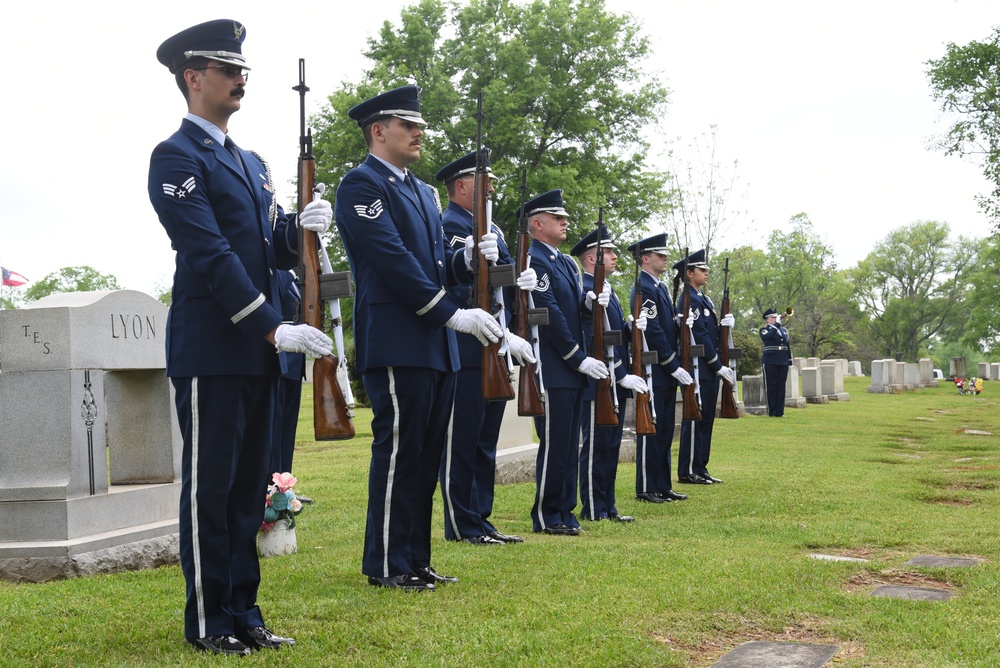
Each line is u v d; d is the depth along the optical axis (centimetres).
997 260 5616
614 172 3525
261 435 455
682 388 1063
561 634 467
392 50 3331
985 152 2542
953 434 1845
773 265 7619
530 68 3284
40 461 636
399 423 546
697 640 477
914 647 466
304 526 792
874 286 9044
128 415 713
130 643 450
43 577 611
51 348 638
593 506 877
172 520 697
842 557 700
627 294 3219
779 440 1634
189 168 430
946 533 780
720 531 809
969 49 2455
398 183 563
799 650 463
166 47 445
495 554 664
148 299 704
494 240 566
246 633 450
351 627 472
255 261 448
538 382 672
